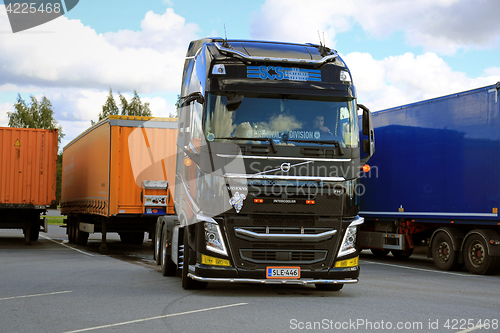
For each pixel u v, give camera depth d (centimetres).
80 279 1045
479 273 1225
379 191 1586
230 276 798
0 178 1884
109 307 729
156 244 1268
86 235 2123
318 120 841
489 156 1217
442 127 1353
